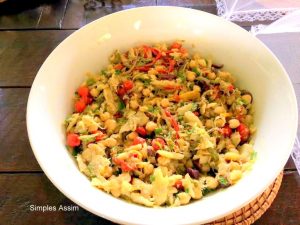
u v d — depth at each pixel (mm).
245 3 381
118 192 229
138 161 244
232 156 250
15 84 322
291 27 357
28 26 369
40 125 238
